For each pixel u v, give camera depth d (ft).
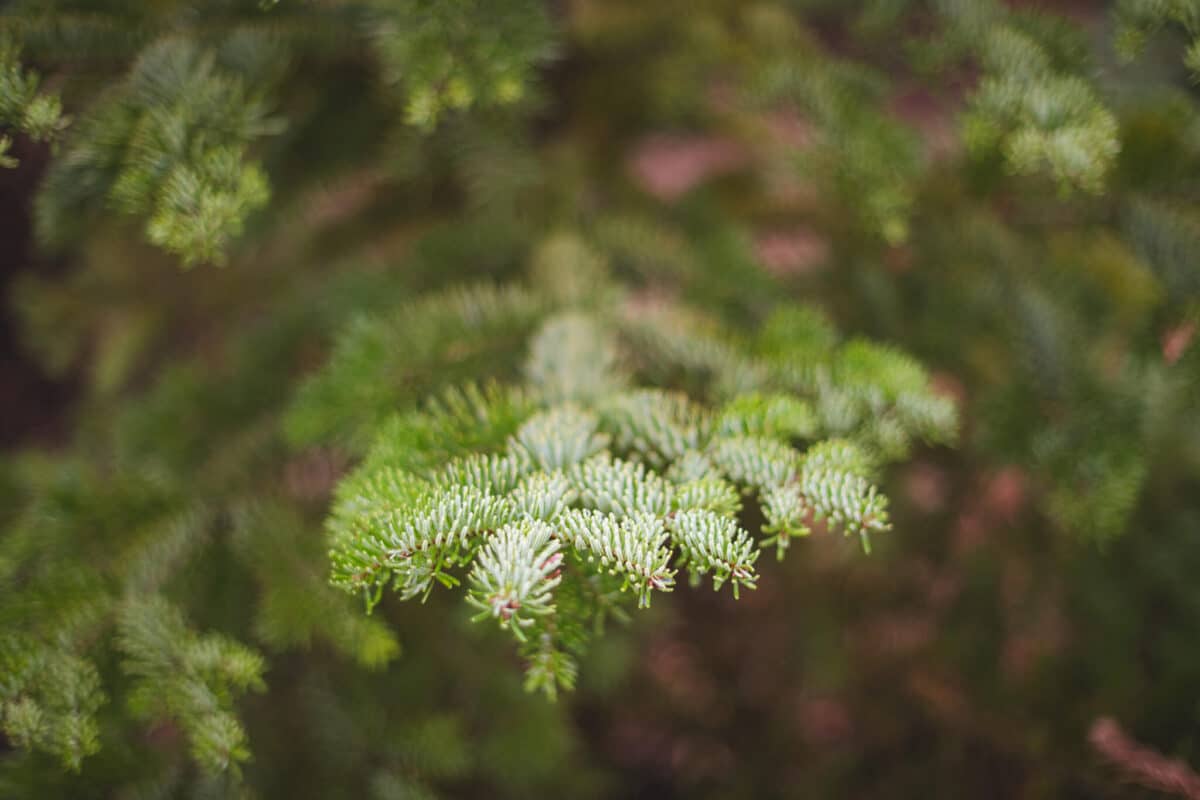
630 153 4.39
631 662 4.07
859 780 3.78
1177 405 2.86
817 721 4.27
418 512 2.24
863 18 3.07
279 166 3.09
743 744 4.34
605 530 2.20
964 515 3.69
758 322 3.33
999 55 2.80
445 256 3.52
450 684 3.28
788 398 2.57
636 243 3.68
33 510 2.80
